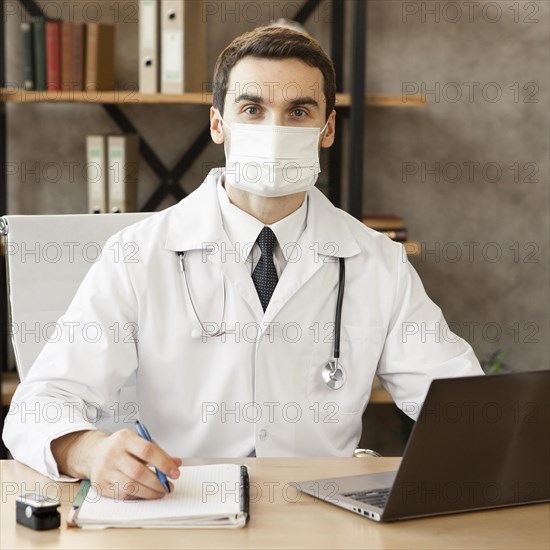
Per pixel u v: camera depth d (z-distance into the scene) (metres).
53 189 3.21
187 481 1.24
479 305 3.32
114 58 2.97
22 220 1.78
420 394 1.66
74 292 1.80
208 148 3.22
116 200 2.94
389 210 3.28
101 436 1.29
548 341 3.33
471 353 1.69
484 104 3.24
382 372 1.72
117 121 3.16
